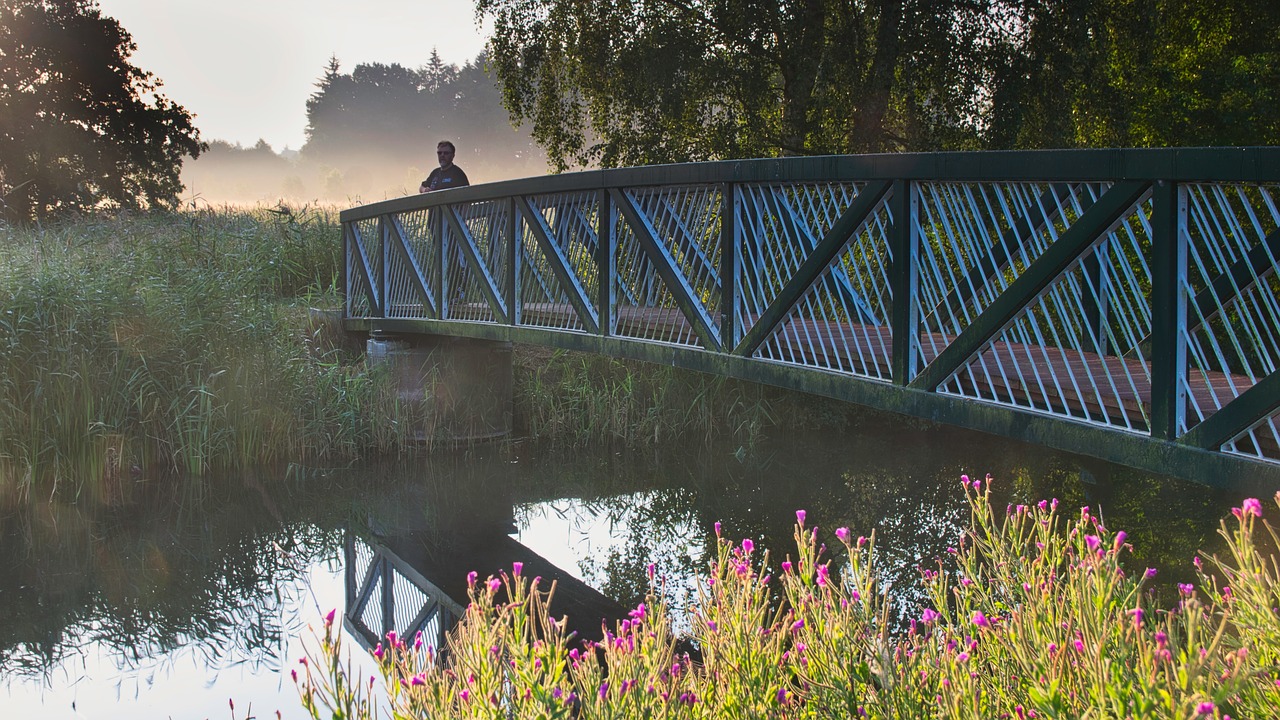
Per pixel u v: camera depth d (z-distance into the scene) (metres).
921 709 2.51
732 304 5.75
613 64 16.39
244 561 7.20
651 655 2.52
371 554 7.37
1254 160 3.04
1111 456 3.74
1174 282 3.42
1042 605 2.61
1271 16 16.69
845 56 14.80
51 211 30.55
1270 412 3.13
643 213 6.34
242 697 4.98
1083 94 14.79
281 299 11.55
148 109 34.06
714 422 11.01
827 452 10.22
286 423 9.69
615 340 6.67
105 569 7.01
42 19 31.88
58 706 4.89
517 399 11.23
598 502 8.66
